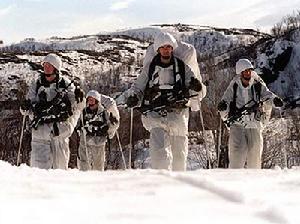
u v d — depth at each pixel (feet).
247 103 31.17
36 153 30.50
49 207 8.87
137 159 75.41
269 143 72.79
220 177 13.05
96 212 8.55
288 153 76.54
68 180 12.04
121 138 75.46
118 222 7.88
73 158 63.52
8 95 115.75
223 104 31.32
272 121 75.72
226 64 105.50
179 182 11.66
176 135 26.13
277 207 8.63
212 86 78.28
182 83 25.99
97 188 10.98
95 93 42.96
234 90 31.32
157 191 10.55
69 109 30.55
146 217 8.25
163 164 25.31
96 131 42.98
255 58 172.96
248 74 31.09
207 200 9.66
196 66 26.96
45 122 30.27
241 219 8.18
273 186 11.38
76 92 30.73
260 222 8.00
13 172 13.51
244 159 31.55
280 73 164.25
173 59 26.12
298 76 160.56
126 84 139.23
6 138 79.25
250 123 31.09
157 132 25.73
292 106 139.03
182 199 9.78
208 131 72.95
